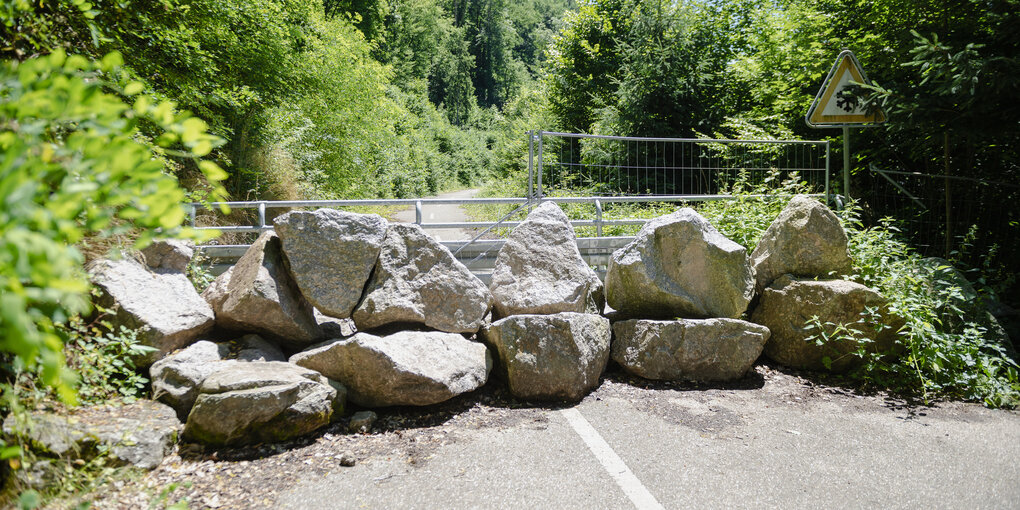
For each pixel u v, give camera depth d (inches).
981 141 319.3
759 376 206.4
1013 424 167.6
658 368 197.5
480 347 189.3
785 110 497.0
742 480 130.6
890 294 213.5
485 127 2630.4
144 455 128.3
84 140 58.4
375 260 191.8
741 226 269.4
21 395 117.4
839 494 125.0
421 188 1398.9
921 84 265.3
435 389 165.3
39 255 49.2
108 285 162.2
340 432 154.2
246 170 515.8
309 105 749.9
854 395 191.5
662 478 131.2
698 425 163.0
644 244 211.8
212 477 128.5
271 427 144.9
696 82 621.9
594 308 212.2
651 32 628.1
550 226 215.8
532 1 3464.6
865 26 427.5
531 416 169.0
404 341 172.7
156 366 157.5
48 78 63.9
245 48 537.3
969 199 341.1
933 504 121.3
